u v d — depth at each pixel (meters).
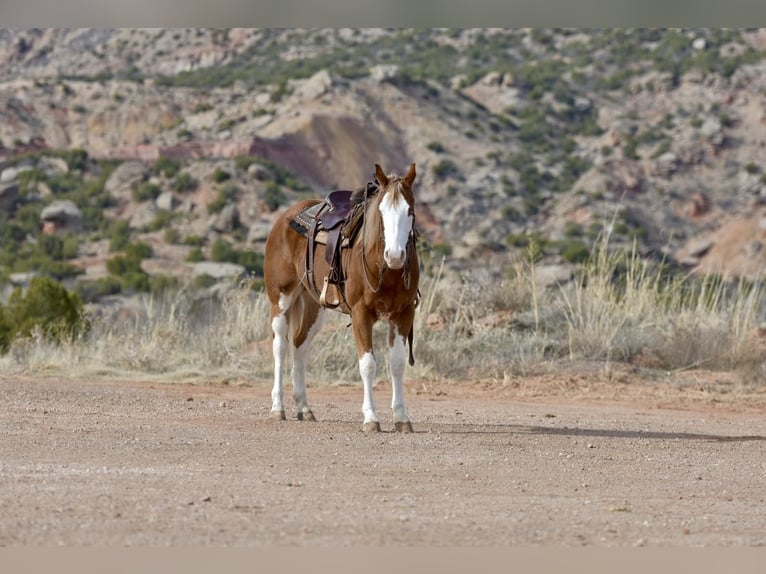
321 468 9.92
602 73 108.00
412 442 11.60
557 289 23.23
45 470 9.45
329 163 93.12
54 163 87.50
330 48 121.00
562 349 19.86
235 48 123.81
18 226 77.31
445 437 12.05
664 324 20.80
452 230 81.19
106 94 104.94
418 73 110.31
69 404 14.68
